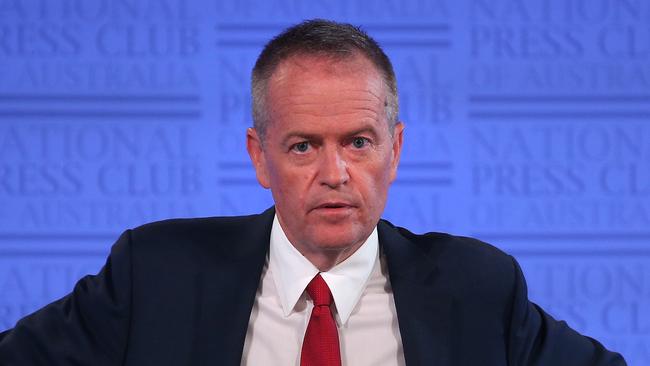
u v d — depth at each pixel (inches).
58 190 398.3
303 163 182.9
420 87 402.3
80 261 399.5
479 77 403.2
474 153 403.5
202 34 400.5
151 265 206.5
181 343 197.6
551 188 404.2
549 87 404.2
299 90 180.1
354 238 184.2
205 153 400.8
